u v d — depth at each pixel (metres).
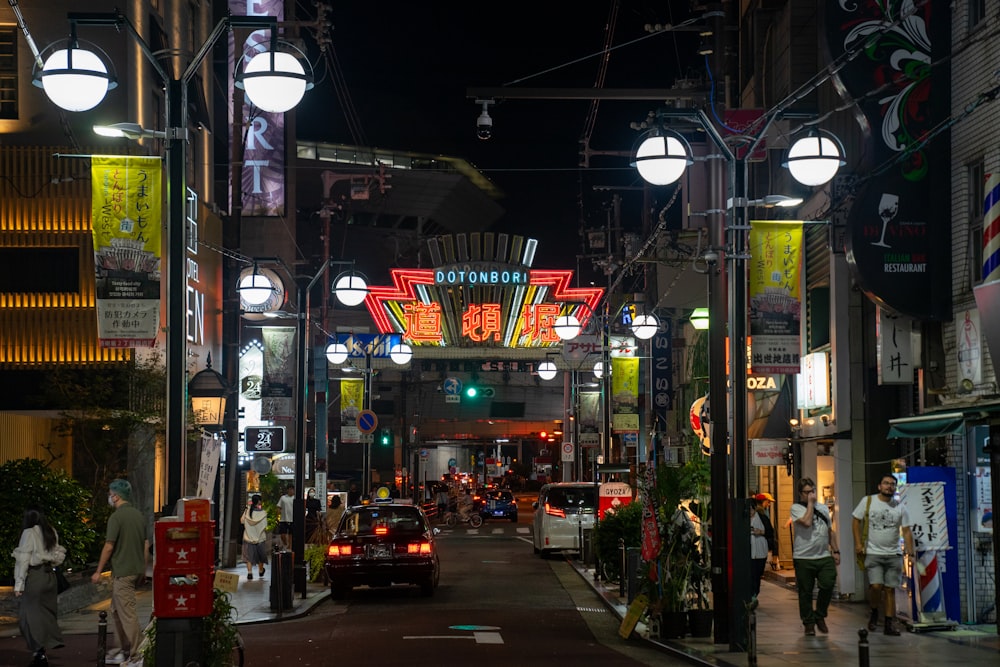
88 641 16.77
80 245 32.41
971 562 17.28
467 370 72.25
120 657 14.66
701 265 22.39
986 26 16.61
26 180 32.53
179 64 38.53
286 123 50.19
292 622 19.61
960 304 17.39
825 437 22.12
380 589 25.67
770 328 16.69
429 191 110.81
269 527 33.12
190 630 10.87
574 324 33.59
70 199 32.59
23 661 14.75
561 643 16.59
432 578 23.42
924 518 16.80
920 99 17.81
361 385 43.12
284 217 46.50
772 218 26.12
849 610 19.88
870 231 17.75
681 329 43.94
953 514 16.92
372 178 54.44
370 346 43.38
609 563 24.88
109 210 13.09
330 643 16.50
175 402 12.68
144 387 29.86
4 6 32.94
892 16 17.89
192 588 10.87
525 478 136.38
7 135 32.84
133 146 32.78
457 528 57.12
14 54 33.06
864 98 17.27
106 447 29.03
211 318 40.41
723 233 16.62
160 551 10.87
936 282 17.75
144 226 13.12
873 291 17.67
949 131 17.89
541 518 35.12
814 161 13.85
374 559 22.98
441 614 20.47
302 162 105.44
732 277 15.85
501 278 56.12
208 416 28.77
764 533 18.27
